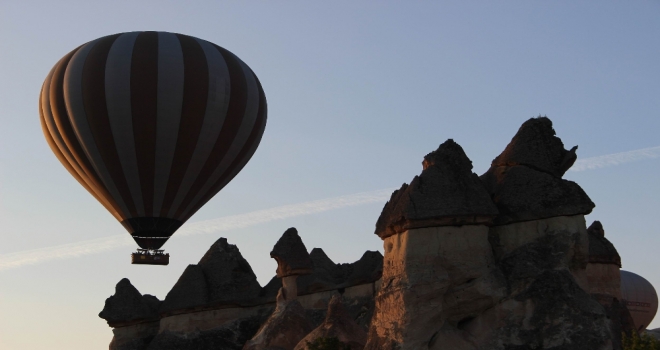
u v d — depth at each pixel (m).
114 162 64.94
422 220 38.94
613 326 44.66
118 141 64.44
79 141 65.19
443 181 39.59
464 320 39.03
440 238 38.91
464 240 38.91
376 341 39.19
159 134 64.38
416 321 38.19
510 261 39.22
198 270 61.41
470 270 38.59
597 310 37.81
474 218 39.03
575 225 39.44
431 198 39.31
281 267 52.88
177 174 65.50
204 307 59.84
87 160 65.56
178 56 65.75
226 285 60.59
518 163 40.88
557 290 38.03
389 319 38.88
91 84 64.69
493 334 38.19
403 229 39.44
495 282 38.66
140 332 63.66
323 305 57.25
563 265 38.75
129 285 65.00
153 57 65.38
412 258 38.84
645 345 37.78
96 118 64.38
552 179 40.12
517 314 38.16
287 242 53.38
